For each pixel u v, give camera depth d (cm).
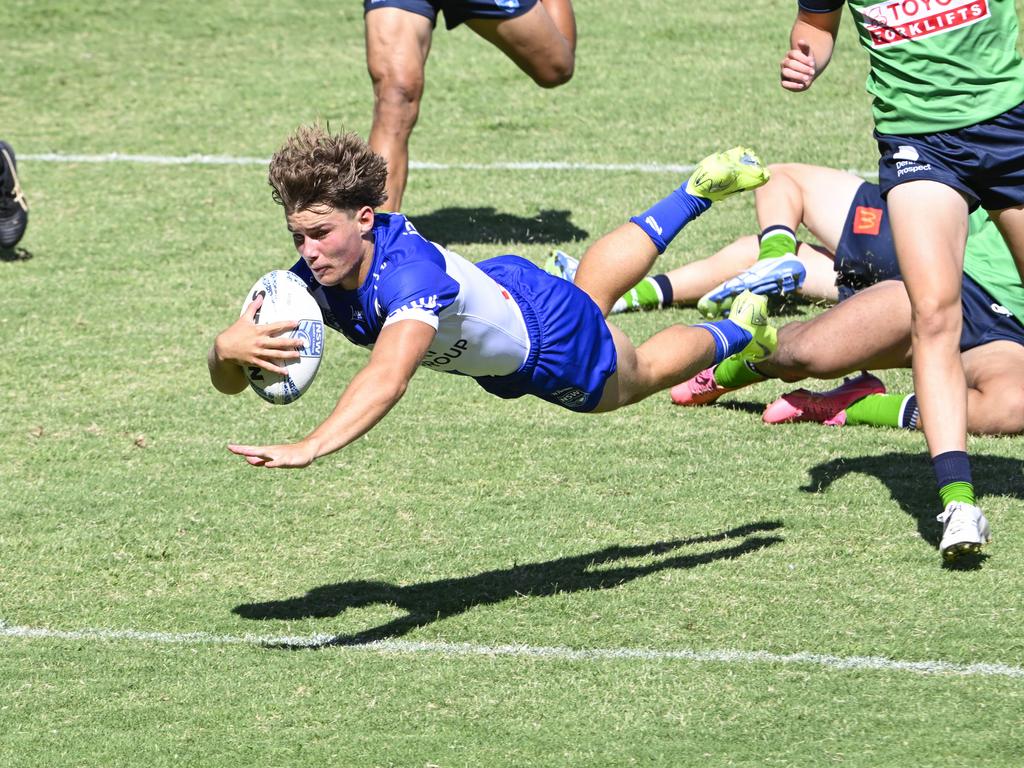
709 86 4369
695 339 1891
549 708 1551
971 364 2348
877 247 2689
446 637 1733
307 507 2131
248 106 4316
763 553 1934
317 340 1561
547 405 2525
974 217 2441
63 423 2452
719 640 1702
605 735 1491
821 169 2834
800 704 1545
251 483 2217
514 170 3766
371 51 2938
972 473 2172
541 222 3388
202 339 2806
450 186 3659
